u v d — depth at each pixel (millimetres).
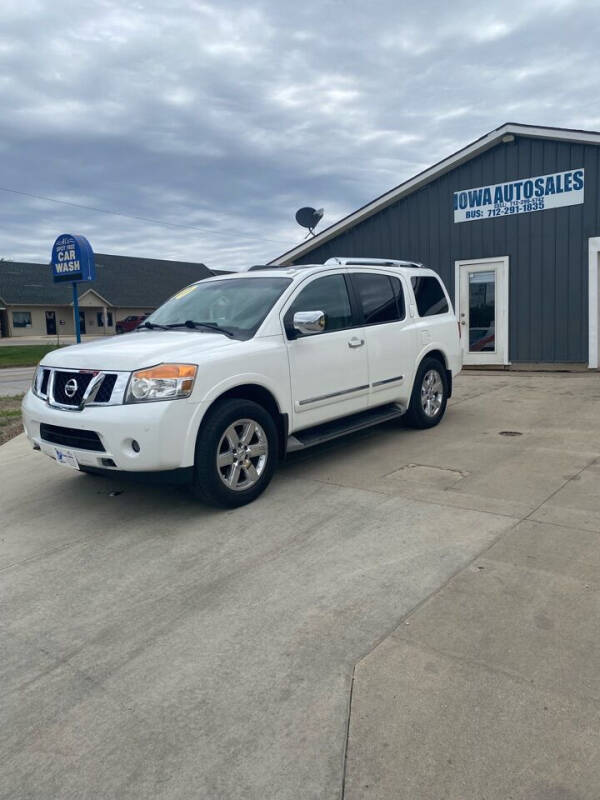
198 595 3541
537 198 11664
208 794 2160
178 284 57344
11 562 4168
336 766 2240
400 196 13164
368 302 6352
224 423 4645
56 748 2422
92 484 5785
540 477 5223
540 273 11812
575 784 2088
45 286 51125
